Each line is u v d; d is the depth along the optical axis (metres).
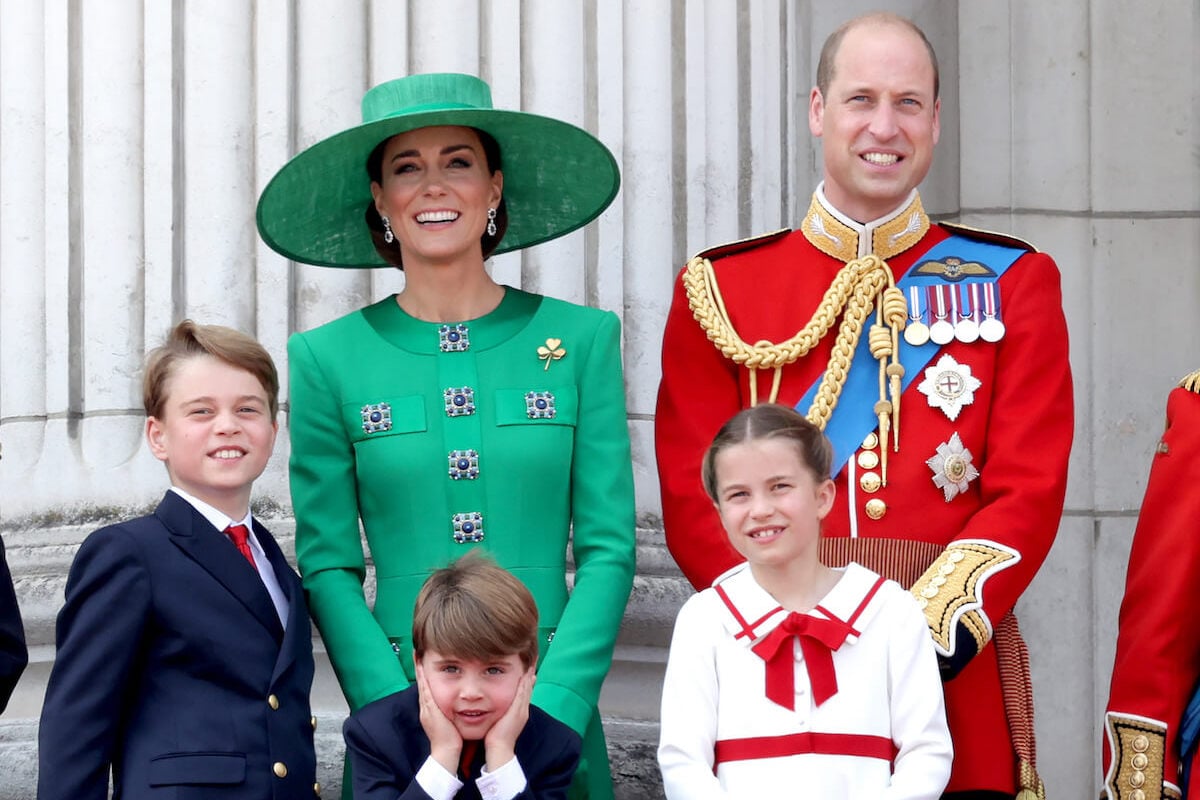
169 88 19.72
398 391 16.06
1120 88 23.17
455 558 15.64
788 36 21.84
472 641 13.95
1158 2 23.28
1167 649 14.91
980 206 23.03
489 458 15.87
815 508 14.22
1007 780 15.29
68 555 19.19
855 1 23.30
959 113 23.16
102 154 19.69
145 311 19.55
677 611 19.73
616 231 20.20
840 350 16.03
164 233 19.56
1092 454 22.84
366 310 16.64
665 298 20.22
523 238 17.94
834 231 16.48
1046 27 23.12
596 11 20.30
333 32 19.67
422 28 19.80
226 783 14.29
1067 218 23.05
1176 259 23.19
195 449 15.02
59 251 19.83
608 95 20.23
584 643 15.33
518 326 16.39
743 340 16.39
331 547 15.91
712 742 14.07
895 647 14.08
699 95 20.56
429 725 14.13
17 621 15.76
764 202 20.84
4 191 20.11
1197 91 23.31
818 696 13.88
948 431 15.77
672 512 16.16
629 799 19.27
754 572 14.40
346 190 16.98
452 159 16.38
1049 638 22.55
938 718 13.92
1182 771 14.88
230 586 14.84
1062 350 16.08
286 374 19.52
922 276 16.38
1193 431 15.11
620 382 16.52
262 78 19.69
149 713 14.54
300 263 18.64
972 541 15.19
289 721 14.68
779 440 14.05
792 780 13.70
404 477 15.82
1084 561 22.66
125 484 19.28
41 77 20.16
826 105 16.45
